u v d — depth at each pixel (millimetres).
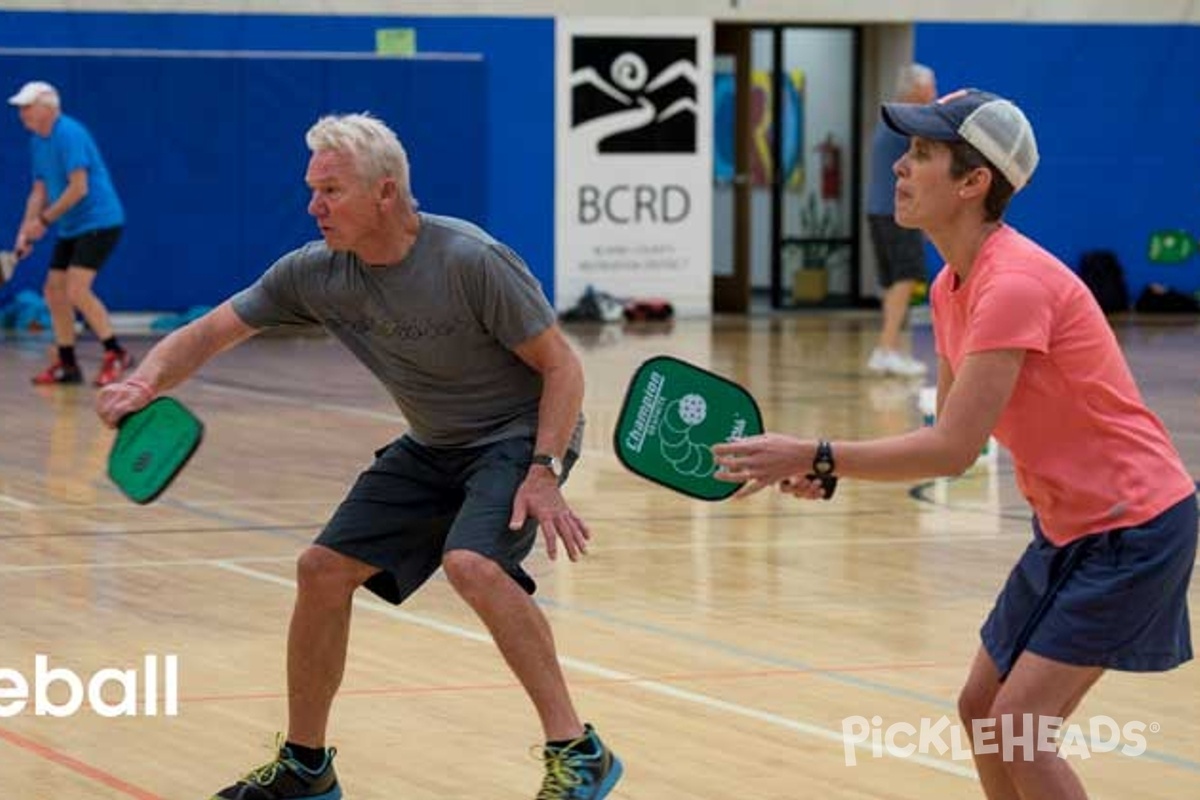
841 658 17438
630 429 11438
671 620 18906
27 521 23938
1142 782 13891
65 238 37406
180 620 18750
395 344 12602
